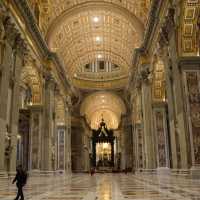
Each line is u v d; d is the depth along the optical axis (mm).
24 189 9289
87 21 28266
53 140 24953
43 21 23562
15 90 15820
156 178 16203
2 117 13734
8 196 6852
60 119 32750
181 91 13203
